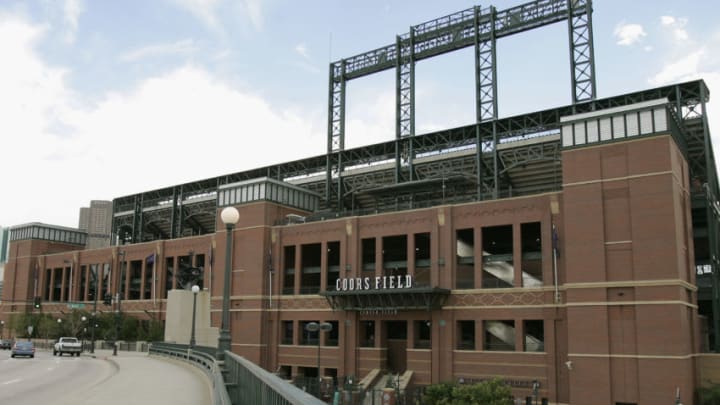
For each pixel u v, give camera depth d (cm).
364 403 5819
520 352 5666
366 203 8788
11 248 12538
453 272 6203
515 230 5909
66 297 11375
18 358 5841
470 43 7819
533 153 7050
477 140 7338
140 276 10344
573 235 5294
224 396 1271
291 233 7606
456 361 6009
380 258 6756
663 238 4900
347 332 6856
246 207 7994
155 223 11294
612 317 5019
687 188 5631
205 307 5500
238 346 7675
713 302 5756
